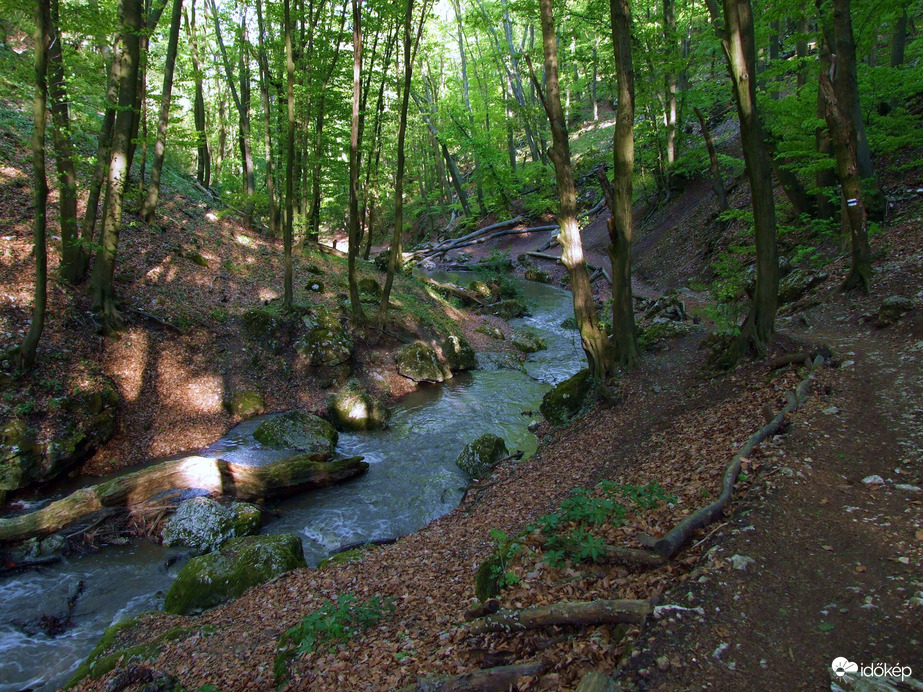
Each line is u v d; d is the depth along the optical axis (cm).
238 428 1177
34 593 711
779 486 479
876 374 673
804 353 755
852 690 286
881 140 1273
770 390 722
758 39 1534
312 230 2288
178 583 700
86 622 670
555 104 986
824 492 465
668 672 317
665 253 2388
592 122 4431
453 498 934
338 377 1407
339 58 1972
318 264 2014
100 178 1162
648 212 2931
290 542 768
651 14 2441
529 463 954
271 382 1323
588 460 828
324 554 801
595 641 365
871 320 855
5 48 1375
